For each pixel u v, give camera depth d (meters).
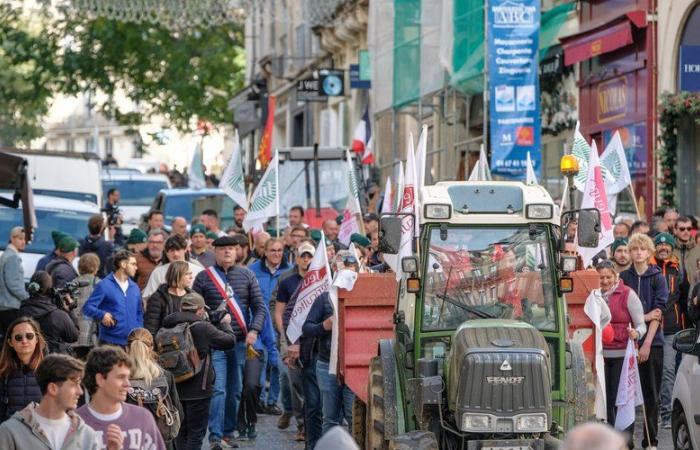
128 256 26.42
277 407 31.17
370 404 20.38
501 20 38.50
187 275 24.56
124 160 173.00
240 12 62.41
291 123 93.56
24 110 117.19
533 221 19.66
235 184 35.84
